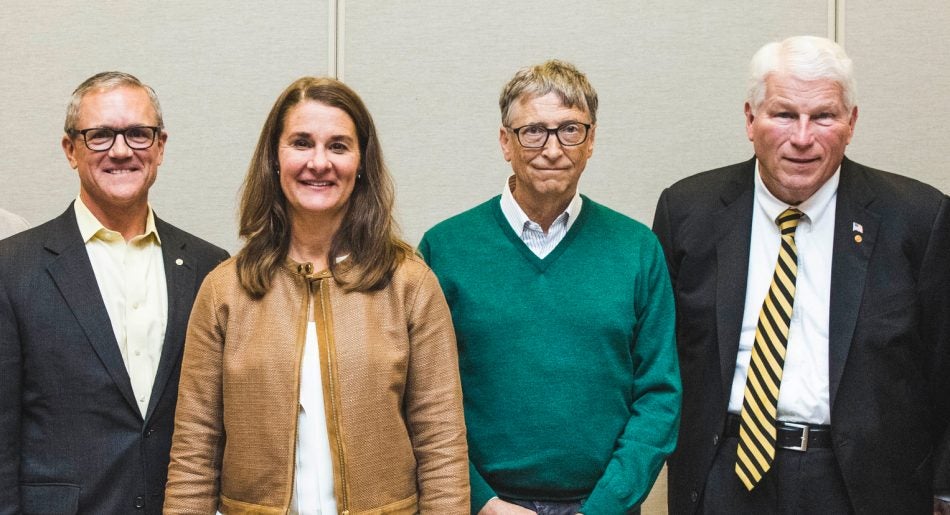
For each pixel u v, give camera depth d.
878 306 1.81
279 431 1.57
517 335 1.82
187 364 1.67
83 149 1.83
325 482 1.58
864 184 1.91
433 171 2.70
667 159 2.67
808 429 1.82
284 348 1.60
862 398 1.79
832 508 1.80
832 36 2.65
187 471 1.64
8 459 1.72
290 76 2.69
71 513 1.73
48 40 2.70
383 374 1.61
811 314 1.85
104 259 1.88
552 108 1.77
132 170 1.85
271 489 1.57
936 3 2.64
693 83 2.66
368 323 1.63
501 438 1.81
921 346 1.87
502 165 2.69
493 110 2.68
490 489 1.79
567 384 1.79
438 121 2.69
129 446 1.78
